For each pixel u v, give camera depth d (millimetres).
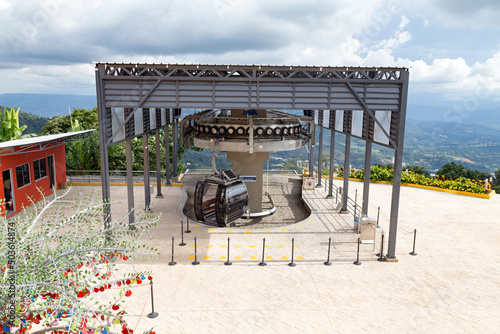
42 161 21156
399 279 11305
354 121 17203
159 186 21797
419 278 11406
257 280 11070
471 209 20094
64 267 5133
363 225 14320
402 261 12734
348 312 9375
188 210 20109
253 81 12016
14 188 17828
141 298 9859
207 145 17797
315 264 12312
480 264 12578
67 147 30719
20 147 18234
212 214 18594
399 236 15422
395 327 8758
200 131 18188
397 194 12484
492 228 16688
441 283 11086
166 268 11781
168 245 13836
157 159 21531
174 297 9961
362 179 28031
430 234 15750
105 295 9867
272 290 10461
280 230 15953
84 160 30969
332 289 10578
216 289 10461
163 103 12141
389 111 12984
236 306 9570
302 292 10359
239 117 18219
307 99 12227
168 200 21219
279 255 13055
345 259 12797
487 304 9898
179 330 8500
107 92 12023
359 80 12078
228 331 8500
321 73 12500
